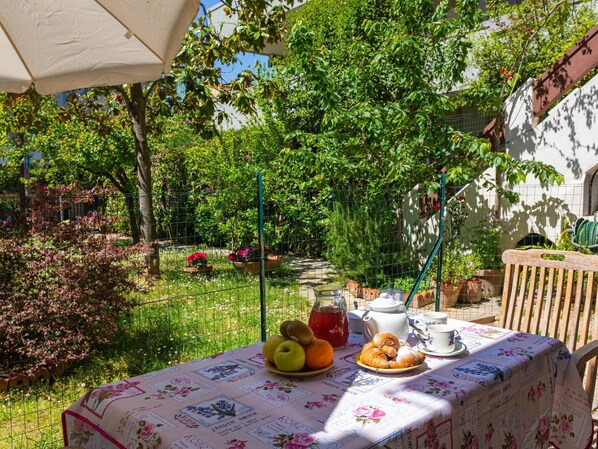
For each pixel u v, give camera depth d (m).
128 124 10.22
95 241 4.42
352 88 7.27
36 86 2.41
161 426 1.45
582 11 8.55
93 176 12.68
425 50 7.03
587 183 6.45
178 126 12.28
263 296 3.89
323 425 1.44
